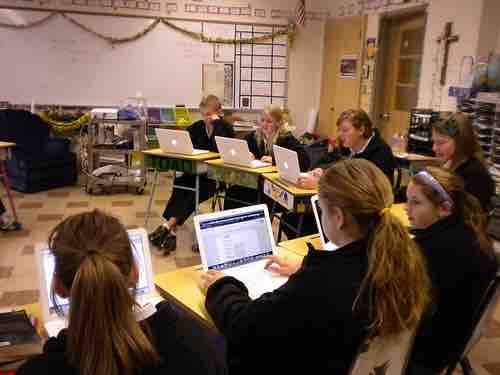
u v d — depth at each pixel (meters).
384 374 1.28
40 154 5.55
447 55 4.72
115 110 5.63
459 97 4.32
